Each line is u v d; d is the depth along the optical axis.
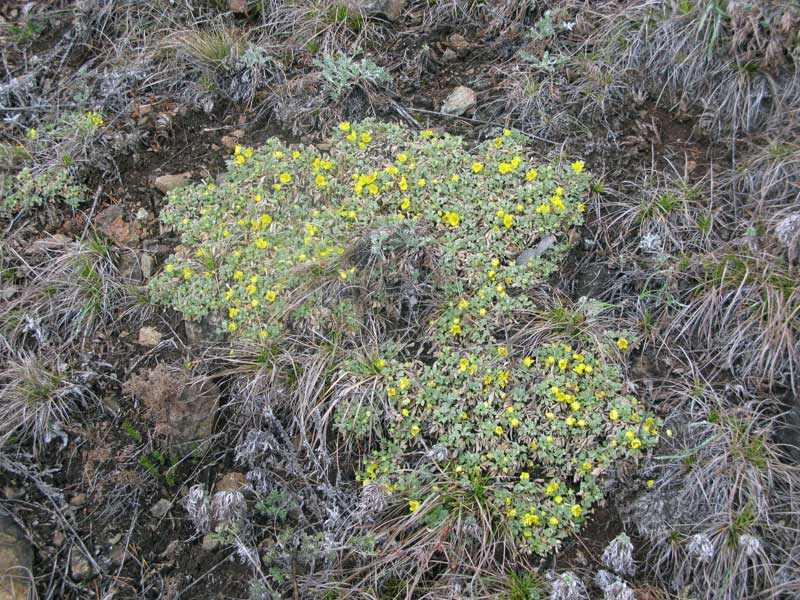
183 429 0.67
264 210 0.76
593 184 0.78
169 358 0.72
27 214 0.80
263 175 0.78
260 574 0.62
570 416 0.65
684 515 0.61
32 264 0.77
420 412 0.67
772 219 0.73
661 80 0.84
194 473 0.67
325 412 0.67
